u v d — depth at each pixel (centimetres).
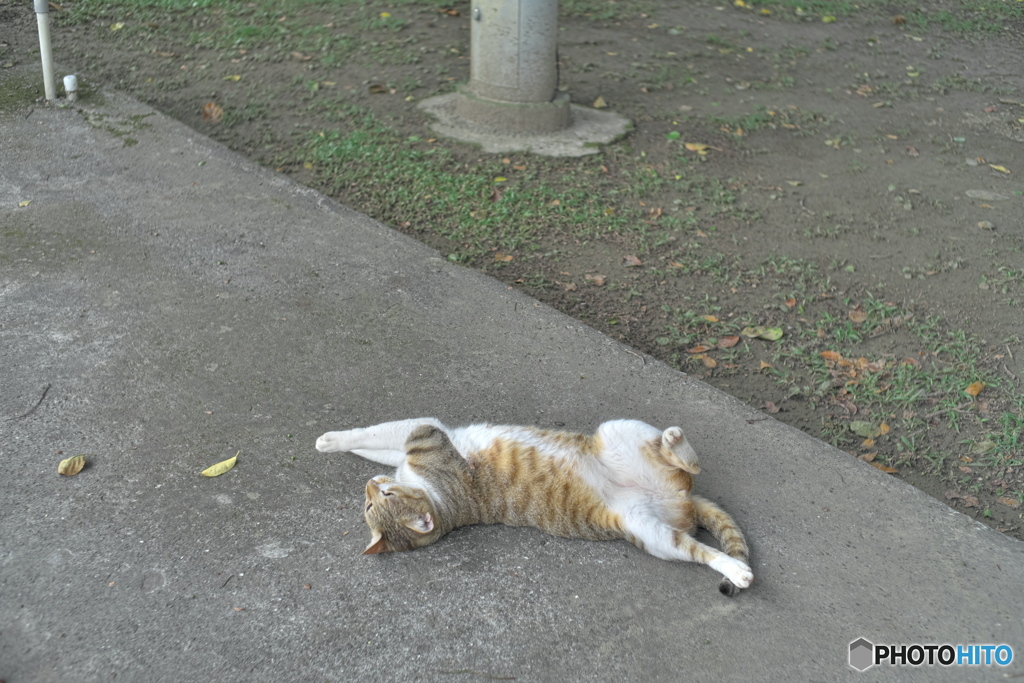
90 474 163
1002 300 234
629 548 157
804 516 162
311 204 252
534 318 210
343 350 196
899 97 380
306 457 170
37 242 224
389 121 315
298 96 331
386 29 412
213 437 173
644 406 186
